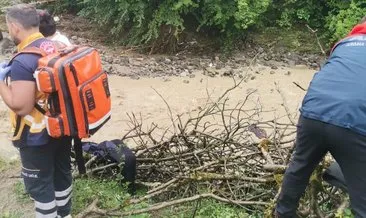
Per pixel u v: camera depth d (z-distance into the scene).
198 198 4.18
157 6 11.84
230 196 4.44
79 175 4.80
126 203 4.20
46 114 3.52
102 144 5.05
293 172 3.41
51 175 3.82
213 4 11.55
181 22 11.54
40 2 13.17
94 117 3.56
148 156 5.13
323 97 3.11
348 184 3.18
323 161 3.77
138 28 12.05
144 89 9.84
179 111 8.81
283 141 5.01
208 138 5.27
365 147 3.03
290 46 12.20
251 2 11.70
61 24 13.33
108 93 3.71
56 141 3.72
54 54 3.48
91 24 13.33
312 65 11.49
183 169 4.93
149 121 8.34
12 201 4.52
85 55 3.53
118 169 4.96
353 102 3.02
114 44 12.47
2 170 5.17
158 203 4.34
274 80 10.55
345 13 11.76
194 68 11.18
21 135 3.64
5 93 3.48
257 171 4.66
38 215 3.87
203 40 12.31
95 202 4.23
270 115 8.72
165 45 11.99
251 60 11.62
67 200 4.12
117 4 11.88
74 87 3.43
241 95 9.68
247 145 4.90
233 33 12.13
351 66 3.14
